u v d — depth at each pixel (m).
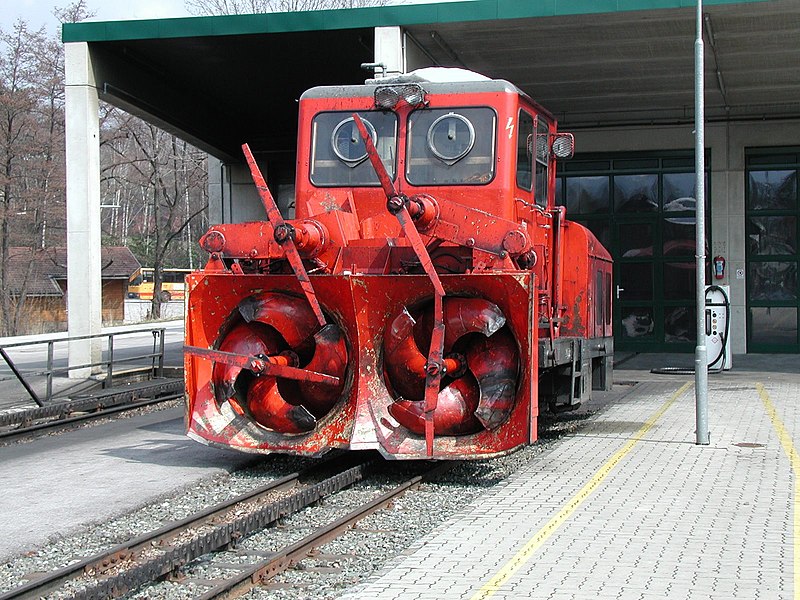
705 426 10.55
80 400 14.30
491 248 8.62
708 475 8.87
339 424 8.99
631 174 23.17
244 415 9.43
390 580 5.68
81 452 10.89
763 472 8.99
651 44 17.17
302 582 5.98
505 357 8.66
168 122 20.69
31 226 48.91
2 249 47.66
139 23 16.77
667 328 23.06
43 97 48.06
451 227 8.80
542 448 10.64
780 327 22.53
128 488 8.73
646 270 23.19
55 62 48.16
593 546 6.43
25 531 7.21
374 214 9.84
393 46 15.85
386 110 9.94
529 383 8.41
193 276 9.27
